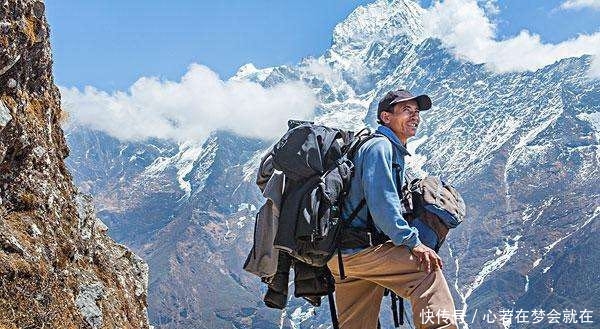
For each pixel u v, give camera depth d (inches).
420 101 223.0
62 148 394.0
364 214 213.3
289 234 208.2
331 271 226.4
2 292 261.4
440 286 205.6
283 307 227.6
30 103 339.3
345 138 220.5
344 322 235.3
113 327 349.4
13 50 304.2
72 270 329.7
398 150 218.5
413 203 217.3
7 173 307.0
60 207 343.9
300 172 210.5
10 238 281.6
